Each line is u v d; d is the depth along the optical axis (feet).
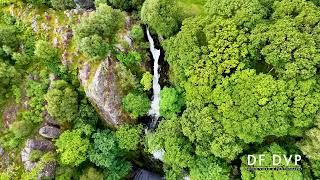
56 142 145.28
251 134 115.44
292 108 109.60
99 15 142.41
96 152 145.07
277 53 110.73
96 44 137.80
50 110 141.18
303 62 107.34
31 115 150.00
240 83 116.16
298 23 113.70
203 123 120.16
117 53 147.84
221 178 125.18
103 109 146.61
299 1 117.08
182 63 126.52
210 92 121.29
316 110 107.96
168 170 145.28
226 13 124.36
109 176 148.97
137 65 150.20
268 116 110.73
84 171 147.54
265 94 110.42
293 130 114.83
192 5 148.77
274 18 119.55
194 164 130.62
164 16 133.69
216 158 128.47
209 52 122.62
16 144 149.38
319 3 123.03
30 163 146.92
